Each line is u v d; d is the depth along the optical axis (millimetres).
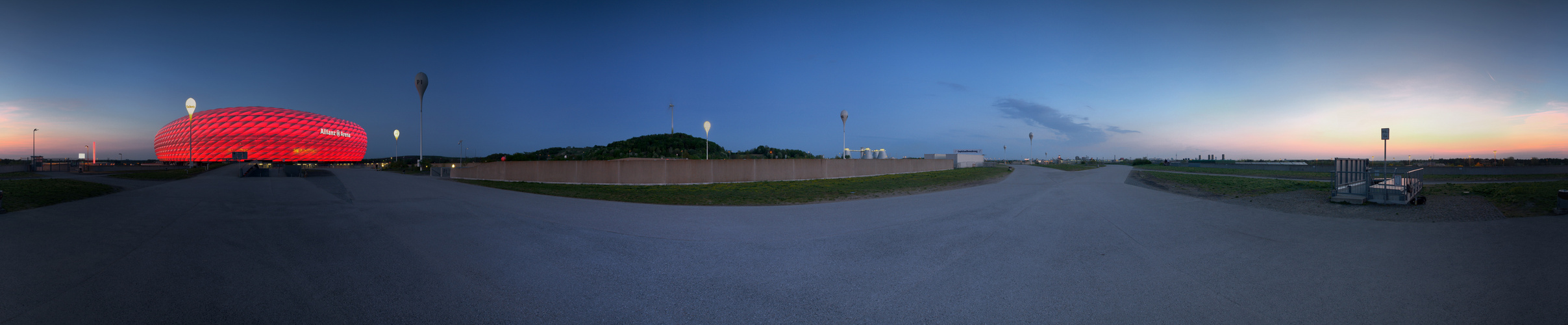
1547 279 4305
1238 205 10625
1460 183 14734
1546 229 6773
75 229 7676
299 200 12586
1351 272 4711
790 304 3951
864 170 27484
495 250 6125
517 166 23906
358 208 10781
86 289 4250
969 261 5414
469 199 13039
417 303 3928
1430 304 3738
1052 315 3627
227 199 12930
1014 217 9109
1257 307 3717
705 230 7723
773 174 22969
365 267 5141
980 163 56344
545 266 5238
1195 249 5949
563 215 9609
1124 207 10648
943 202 11984
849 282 4566
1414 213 8750
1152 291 4176
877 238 6938
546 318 3607
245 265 5234
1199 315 3588
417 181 23672
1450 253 5430
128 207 10828
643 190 16953
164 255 5723
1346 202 10320
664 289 4355
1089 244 6328
